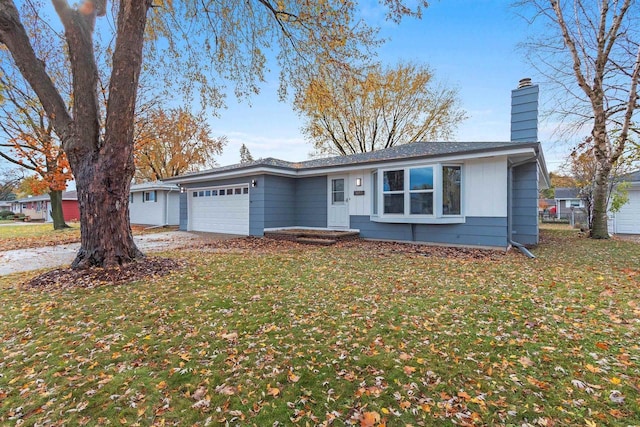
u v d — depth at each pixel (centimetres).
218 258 715
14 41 521
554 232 1402
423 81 1922
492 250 786
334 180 1115
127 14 521
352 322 334
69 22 532
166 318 351
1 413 202
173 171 2495
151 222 1967
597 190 1089
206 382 231
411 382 226
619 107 1061
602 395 206
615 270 548
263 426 187
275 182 1149
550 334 295
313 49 750
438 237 881
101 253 558
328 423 189
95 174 556
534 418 187
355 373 239
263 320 342
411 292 437
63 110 560
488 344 279
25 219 3244
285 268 600
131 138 576
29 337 311
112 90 536
